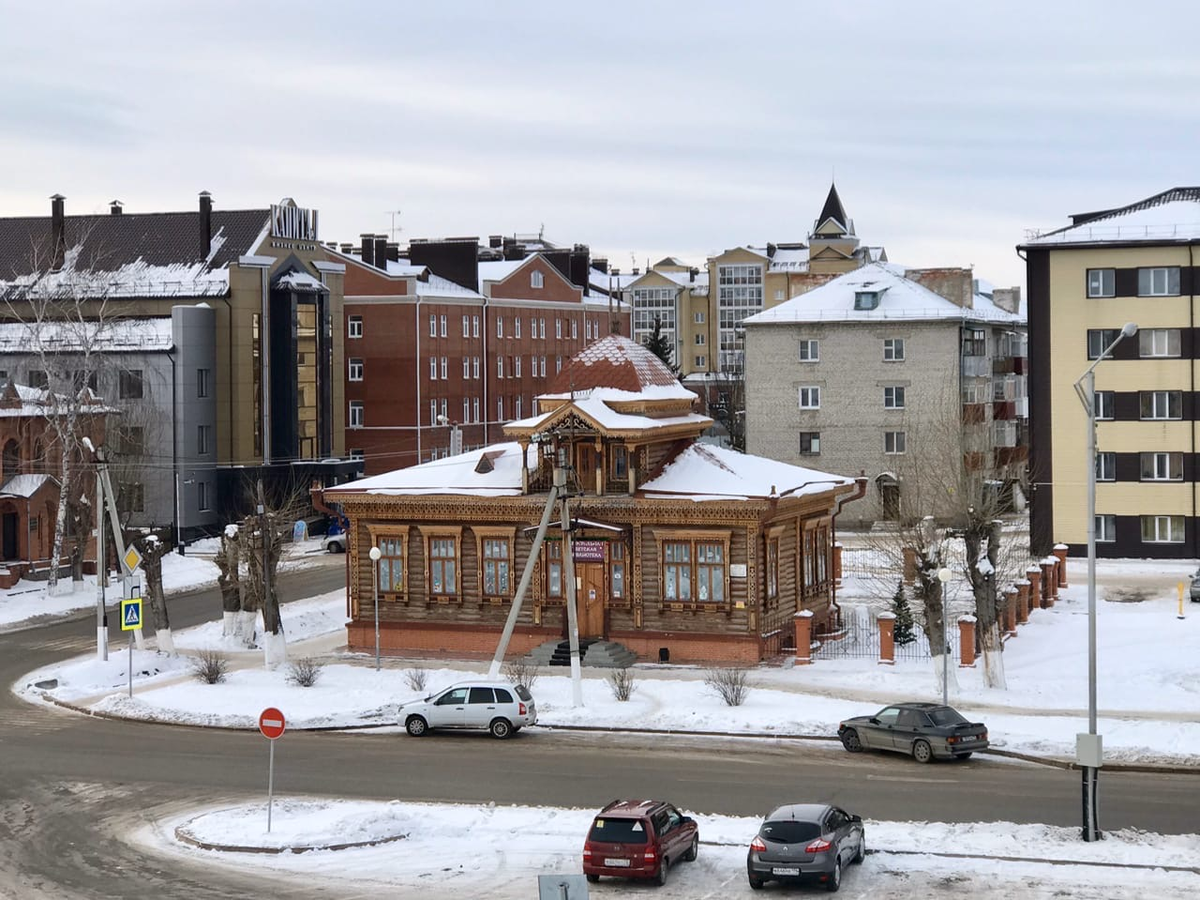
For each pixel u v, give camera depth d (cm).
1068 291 9050
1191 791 4194
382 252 13675
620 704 5394
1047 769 4481
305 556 10269
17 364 10794
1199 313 8856
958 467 8244
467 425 13912
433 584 6625
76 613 8056
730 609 6203
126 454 9888
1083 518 9069
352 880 3566
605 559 6375
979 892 3322
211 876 3619
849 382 10831
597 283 18425
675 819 3569
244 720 5338
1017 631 6706
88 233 11519
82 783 4547
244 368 11031
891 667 6069
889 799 4153
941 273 11281
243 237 11350
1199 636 6303
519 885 3484
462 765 4662
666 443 6631
